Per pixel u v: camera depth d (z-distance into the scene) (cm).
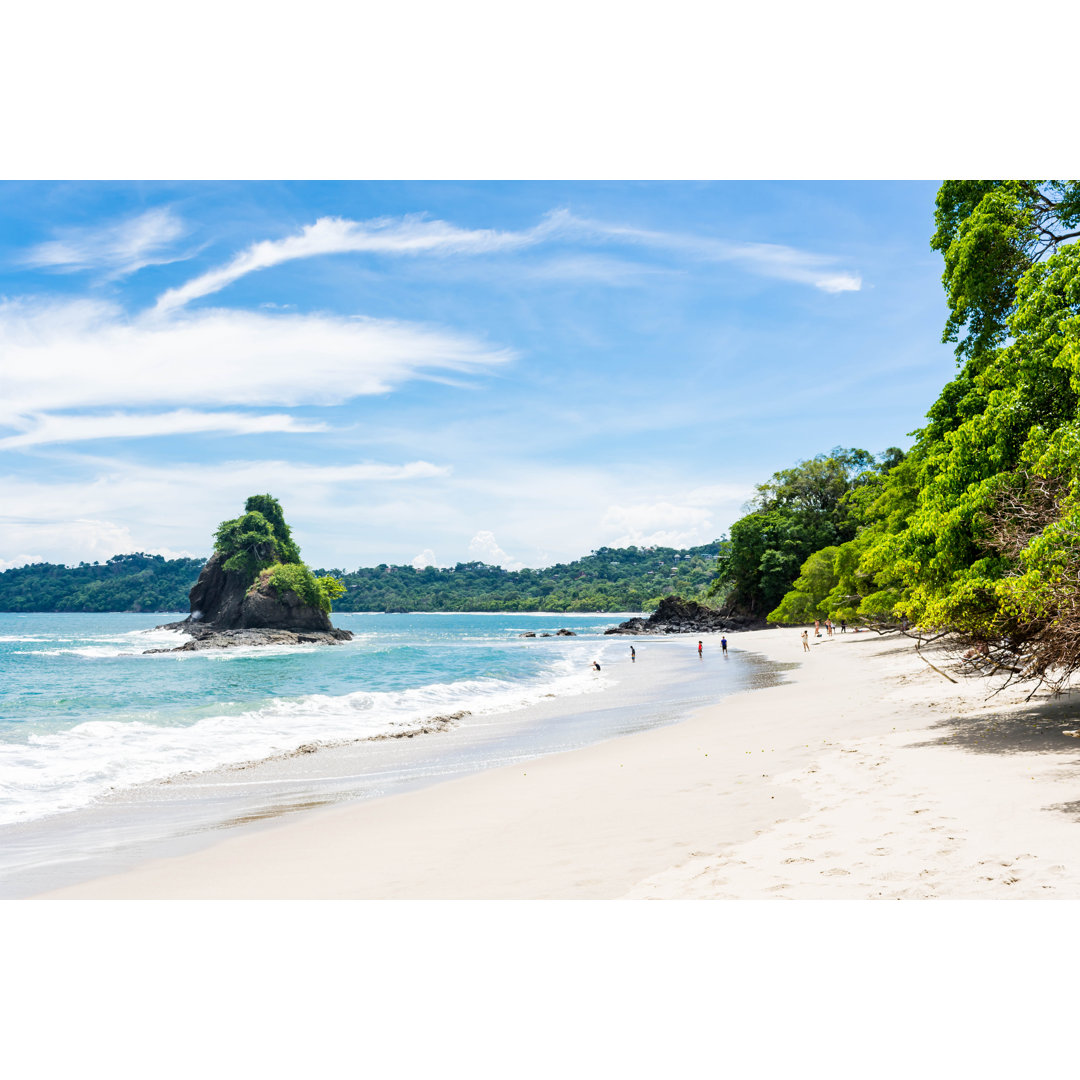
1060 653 970
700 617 10200
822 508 9175
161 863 885
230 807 1200
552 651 6341
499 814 1002
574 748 1611
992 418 1155
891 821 765
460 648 6994
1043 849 632
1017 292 1194
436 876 743
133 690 3566
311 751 1703
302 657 6291
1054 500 998
